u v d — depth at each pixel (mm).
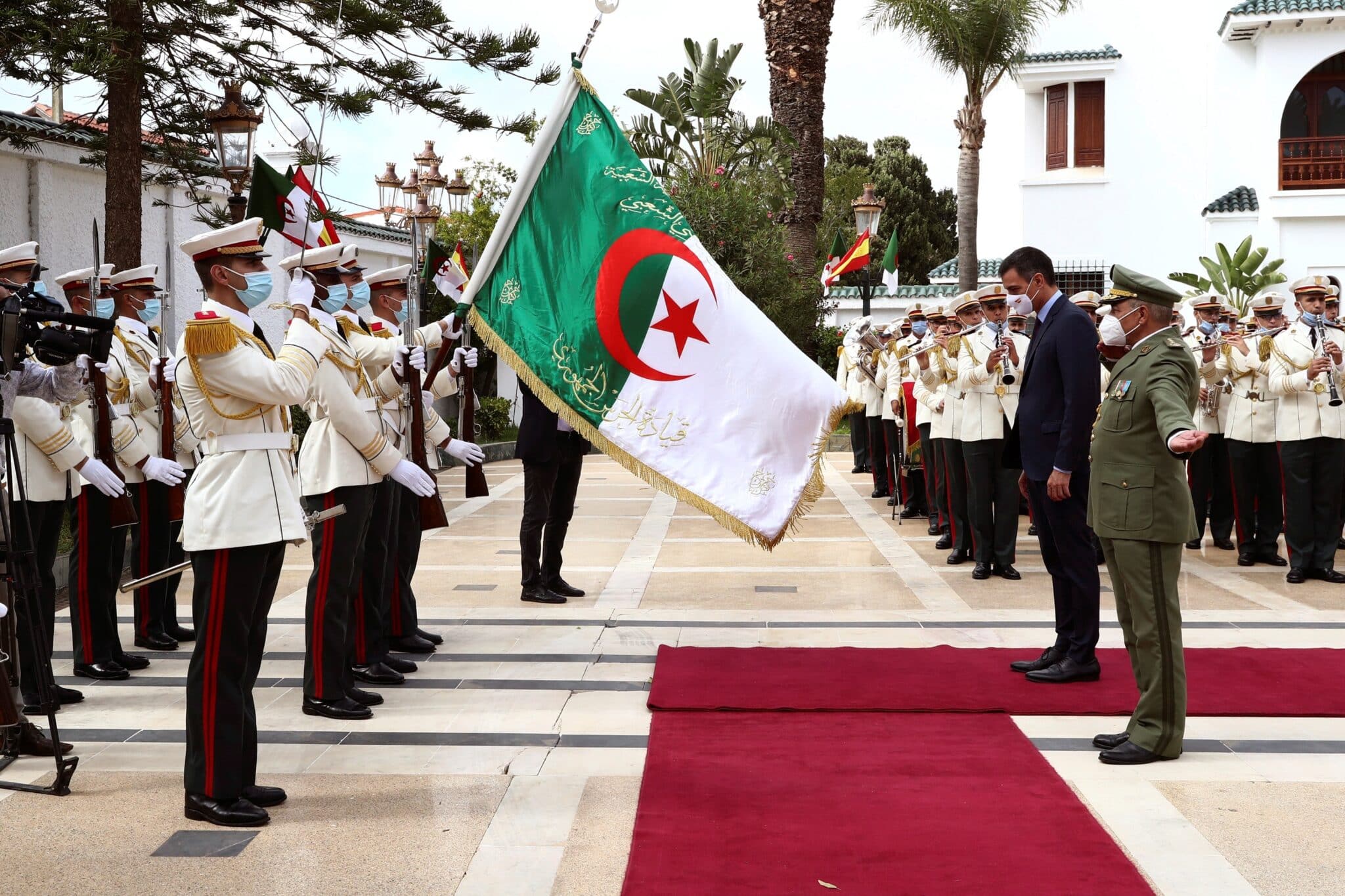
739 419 5938
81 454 5281
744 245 18484
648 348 5953
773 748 4746
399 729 5113
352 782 4449
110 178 10930
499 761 4672
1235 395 9258
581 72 6113
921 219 41125
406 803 4215
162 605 6715
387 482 5887
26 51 10516
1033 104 23750
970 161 22406
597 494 14125
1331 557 8516
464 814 4109
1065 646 5840
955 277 26328
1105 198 23094
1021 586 8383
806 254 19344
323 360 5074
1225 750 4754
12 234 13195
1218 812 4090
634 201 6066
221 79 11938
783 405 5973
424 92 12148
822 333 21297
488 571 9039
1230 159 22156
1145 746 4609
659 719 5184
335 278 5141
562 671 6070
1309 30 21000
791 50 18812
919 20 21328
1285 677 5762
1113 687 5609
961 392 8812
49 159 13484
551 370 5922
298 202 5402
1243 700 5371
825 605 7695
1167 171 22797
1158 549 4617
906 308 26250
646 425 5898
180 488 6465
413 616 6465
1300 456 8391
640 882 3463
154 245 15492
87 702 5621
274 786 4391
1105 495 4730
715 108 19094
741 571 8984
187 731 4113
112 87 10805
